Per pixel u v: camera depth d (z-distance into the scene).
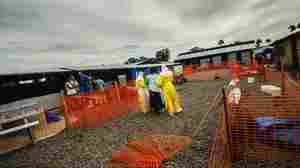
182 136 4.34
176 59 35.50
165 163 3.17
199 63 32.72
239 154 2.96
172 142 3.97
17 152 4.51
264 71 11.86
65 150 4.34
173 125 5.34
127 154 3.57
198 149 3.58
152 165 3.06
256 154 2.91
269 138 2.80
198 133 4.43
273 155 2.81
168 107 6.51
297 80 8.73
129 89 8.56
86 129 5.87
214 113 6.05
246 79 13.33
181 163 3.13
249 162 2.89
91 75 13.03
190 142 3.92
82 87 10.91
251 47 28.66
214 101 7.43
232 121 2.96
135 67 17.45
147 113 7.16
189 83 17.56
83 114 6.50
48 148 4.59
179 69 18.98
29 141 5.11
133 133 5.03
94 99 6.98
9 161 4.04
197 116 5.97
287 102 2.72
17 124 5.82
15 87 8.83
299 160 2.68
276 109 2.80
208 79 18.81
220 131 2.80
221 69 22.06
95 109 6.84
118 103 7.73
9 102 8.49
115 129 5.56
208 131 4.50
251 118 2.87
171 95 6.50
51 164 3.70
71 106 6.48
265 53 24.31
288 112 2.72
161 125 5.48
